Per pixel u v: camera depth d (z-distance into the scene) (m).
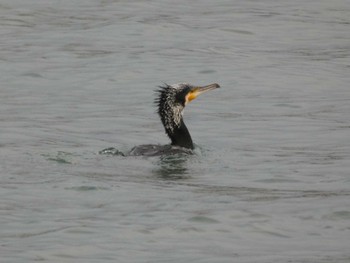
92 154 17.55
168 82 23.98
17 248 12.27
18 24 29.77
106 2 32.84
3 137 19.08
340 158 17.77
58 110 21.55
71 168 16.42
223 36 28.53
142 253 12.20
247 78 24.48
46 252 12.14
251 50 27.27
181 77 24.44
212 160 17.48
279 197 14.81
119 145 18.77
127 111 21.56
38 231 12.97
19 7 31.92
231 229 13.15
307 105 22.23
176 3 32.72
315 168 17.00
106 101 22.39
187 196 14.80
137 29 28.97
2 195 14.64
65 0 33.06
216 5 32.50
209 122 20.75
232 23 29.86
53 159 17.09
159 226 13.20
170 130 18.31
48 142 18.73
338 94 23.22
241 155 18.02
